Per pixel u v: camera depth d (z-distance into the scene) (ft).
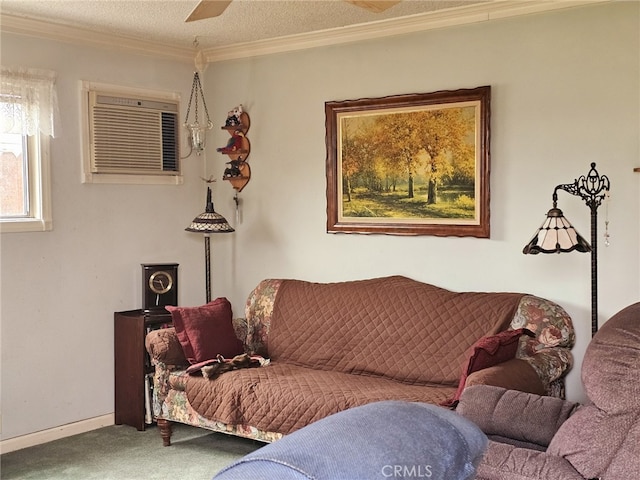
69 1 12.09
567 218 12.16
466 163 13.07
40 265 13.70
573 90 12.03
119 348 14.67
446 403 10.14
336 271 14.94
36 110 13.33
